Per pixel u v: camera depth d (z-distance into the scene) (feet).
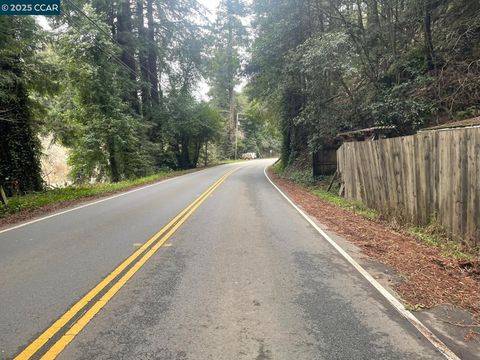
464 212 20.67
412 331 11.94
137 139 88.43
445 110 38.68
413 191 26.63
